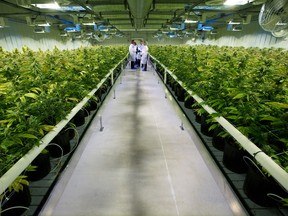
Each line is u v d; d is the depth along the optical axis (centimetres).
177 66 449
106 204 198
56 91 251
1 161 141
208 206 196
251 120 181
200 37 2094
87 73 344
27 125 165
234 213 188
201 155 279
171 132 351
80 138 294
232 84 238
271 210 177
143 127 372
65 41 1852
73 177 235
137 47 1247
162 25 1564
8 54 461
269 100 198
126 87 707
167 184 224
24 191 172
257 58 421
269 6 298
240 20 868
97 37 1798
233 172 224
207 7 843
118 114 439
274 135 163
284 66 293
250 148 141
